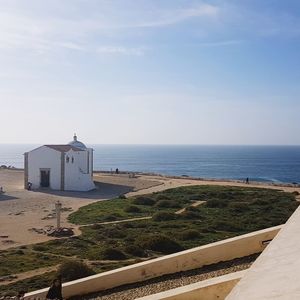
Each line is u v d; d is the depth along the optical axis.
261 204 54.62
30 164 74.06
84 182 72.56
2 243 36.88
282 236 8.15
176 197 61.75
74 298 15.51
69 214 51.25
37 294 16.08
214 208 52.53
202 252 15.56
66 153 72.75
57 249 34.12
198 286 11.65
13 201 60.50
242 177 159.25
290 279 5.57
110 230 40.31
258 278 5.81
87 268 25.16
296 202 56.22
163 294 11.64
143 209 53.09
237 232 39.53
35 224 45.09
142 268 15.70
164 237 34.09
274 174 175.50
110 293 15.08
